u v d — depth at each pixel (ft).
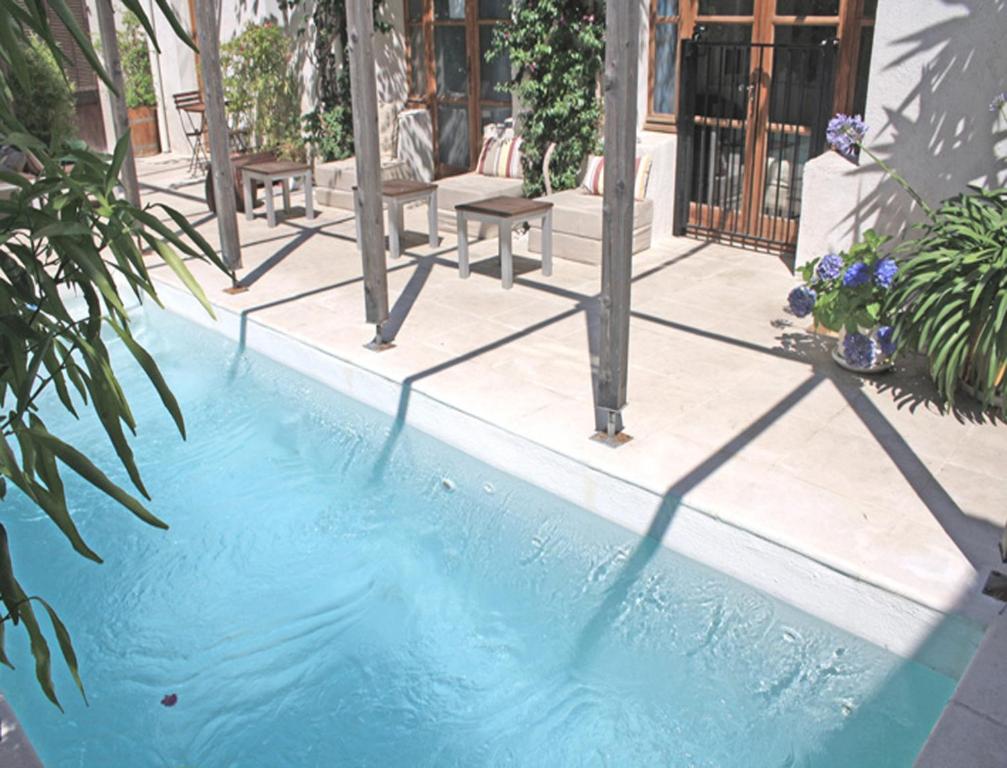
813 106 20.26
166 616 11.50
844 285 14.07
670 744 9.02
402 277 20.94
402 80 29.12
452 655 10.50
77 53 38.22
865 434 12.58
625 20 10.79
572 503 12.64
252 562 12.46
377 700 9.88
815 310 14.43
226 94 33.06
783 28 20.35
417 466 14.51
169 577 12.25
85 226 4.94
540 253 22.50
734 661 10.05
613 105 11.16
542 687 9.90
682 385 14.37
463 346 16.48
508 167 25.36
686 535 11.27
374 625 11.08
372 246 15.94
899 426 12.77
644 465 11.92
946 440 12.34
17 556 13.07
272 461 15.05
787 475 11.57
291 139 32.09
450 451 14.46
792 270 20.22
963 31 14.51
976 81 14.58
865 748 8.77
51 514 4.95
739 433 12.73
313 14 29.86
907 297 13.64
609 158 11.40
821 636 10.23
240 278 21.34
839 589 9.91
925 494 11.02
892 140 15.84
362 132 15.30
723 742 8.99
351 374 16.03
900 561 9.75
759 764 8.70
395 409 15.28
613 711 9.49
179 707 9.99
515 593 11.48
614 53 10.94
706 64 21.81
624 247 11.69
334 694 10.03
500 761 8.97
